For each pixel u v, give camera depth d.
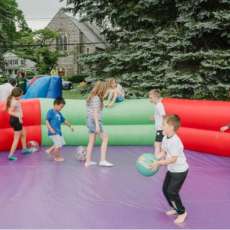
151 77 11.38
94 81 12.38
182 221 4.54
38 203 5.14
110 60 11.86
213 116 7.86
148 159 4.95
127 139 8.76
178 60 10.91
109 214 4.77
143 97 11.19
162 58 11.54
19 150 8.34
